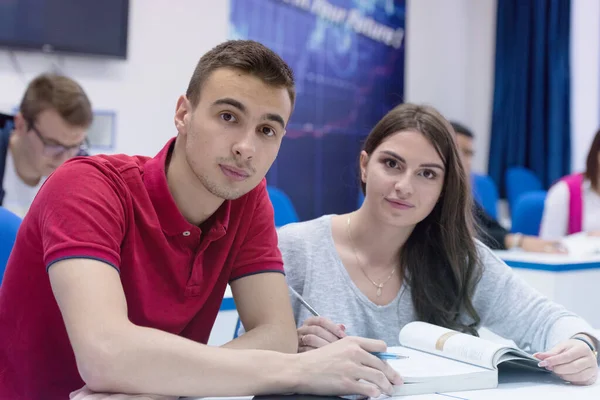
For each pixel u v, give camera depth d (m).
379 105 4.59
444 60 5.03
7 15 2.97
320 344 1.14
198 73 1.03
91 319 0.86
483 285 1.45
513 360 1.03
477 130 5.18
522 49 4.87
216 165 0.99
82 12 3.12
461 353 1.03
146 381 0.84
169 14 3.39
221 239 1.15
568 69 4.73
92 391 0.87
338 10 4.30
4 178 2.20
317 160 4.25
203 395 0.86
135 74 3.30
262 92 0.98
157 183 1.07
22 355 1.08
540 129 4.81
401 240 1.41
